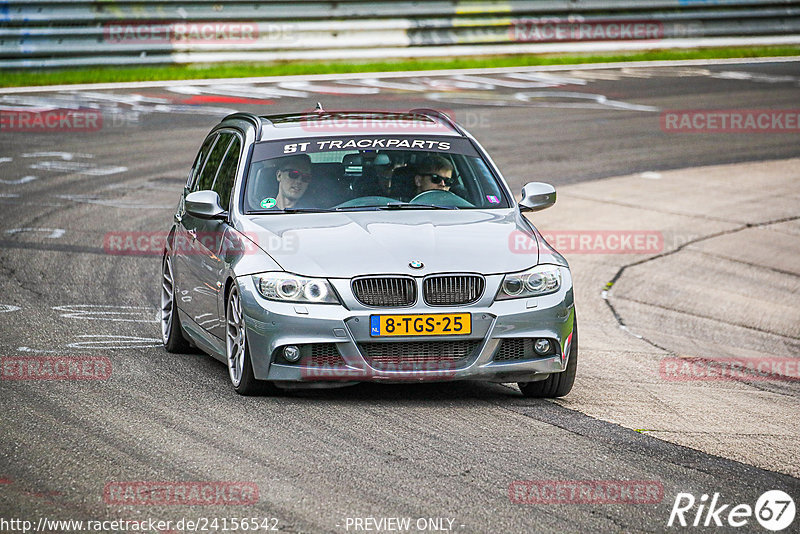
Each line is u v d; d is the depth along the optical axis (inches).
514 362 954.7
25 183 2282.2
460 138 1172.5
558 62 4200.3
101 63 3592.5
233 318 999.6
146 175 2390.5
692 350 1380.4
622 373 1180.5
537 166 2573.8
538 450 824.9
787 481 776.3
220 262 1029.2
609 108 3331.7
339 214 1044.5
